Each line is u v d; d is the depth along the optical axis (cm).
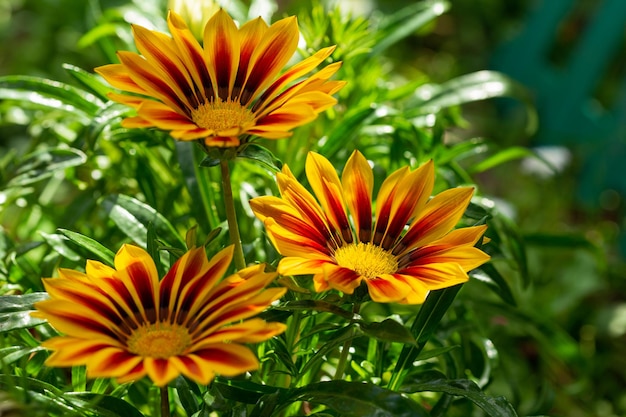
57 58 116
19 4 127
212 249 57
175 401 56
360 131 64
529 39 123
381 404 47
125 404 50
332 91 48
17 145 101
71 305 46
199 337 46
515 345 82
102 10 115
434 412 56
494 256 60
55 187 72
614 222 108
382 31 68
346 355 51
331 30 60
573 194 112
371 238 50
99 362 44
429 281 47
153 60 49
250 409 52
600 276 88
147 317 48
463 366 60
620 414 78
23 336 55
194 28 60
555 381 79
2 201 62
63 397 50
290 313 50
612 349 85
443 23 136
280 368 54
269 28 50
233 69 49
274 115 47
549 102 120
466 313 63
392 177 50
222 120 48
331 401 48
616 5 111
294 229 48
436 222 49
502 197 103
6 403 50
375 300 46
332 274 46
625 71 127
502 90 70
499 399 50
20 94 61
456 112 71
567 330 86
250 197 61
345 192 50
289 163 62
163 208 62
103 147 65
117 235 63
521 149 67
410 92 68
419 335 51
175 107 48
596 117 114
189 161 59
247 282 47
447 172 63
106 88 61
